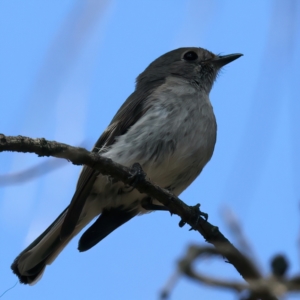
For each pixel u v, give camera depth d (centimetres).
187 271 419
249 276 429
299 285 395
